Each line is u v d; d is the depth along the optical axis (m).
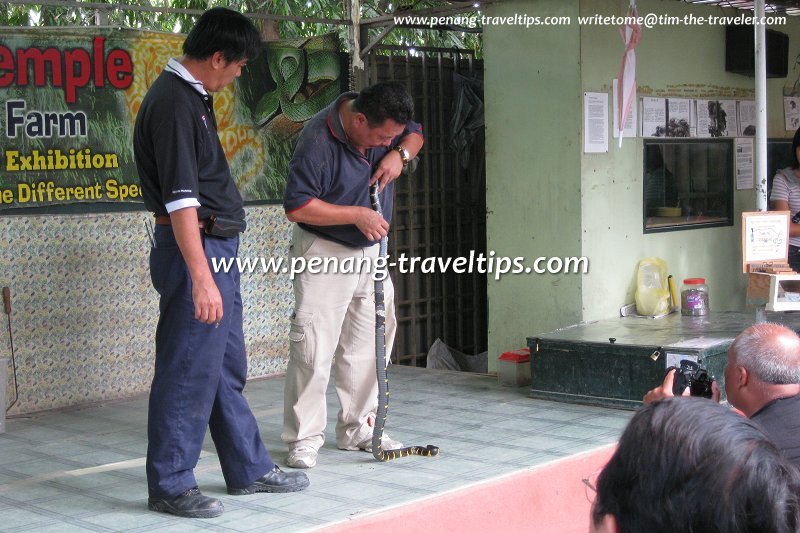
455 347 7.85
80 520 3.60
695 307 6.52
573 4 6.12
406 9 6.94
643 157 6.65
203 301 3.52
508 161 6.51
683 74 6.99
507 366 6.11
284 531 3.44
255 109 6.41
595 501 1.29
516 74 6.41
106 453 4.64
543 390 5.71
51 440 4.91
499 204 6.57
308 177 4.24
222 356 3.73
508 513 4.06
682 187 7.05
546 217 6.36
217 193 3.73
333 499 3.83
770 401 2.85
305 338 4.31
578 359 5.58
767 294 5.80
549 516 4.24
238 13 3.70
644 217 6.67
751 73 7.42
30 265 5.47
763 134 5.89
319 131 4.28
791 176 6.94
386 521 3.61
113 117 5.77
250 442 3.93
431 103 7.54
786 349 2.88
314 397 4.35
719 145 7.40
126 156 5.82
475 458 4.41
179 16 7.65
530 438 4.78
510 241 6.55
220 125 6.26
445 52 7.62
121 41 5.80
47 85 5.52
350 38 6.89
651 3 6.67
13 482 4.13
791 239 6.87
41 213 5.51
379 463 4.36
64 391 5.62
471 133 7.69
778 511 1.18
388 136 4.25
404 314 7.48
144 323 5.94
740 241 7.56
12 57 5.39
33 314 5.50
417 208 7.51
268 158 6.50
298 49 6.61
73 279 5.63
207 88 3.69
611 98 6.35
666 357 5.28
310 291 4.32
